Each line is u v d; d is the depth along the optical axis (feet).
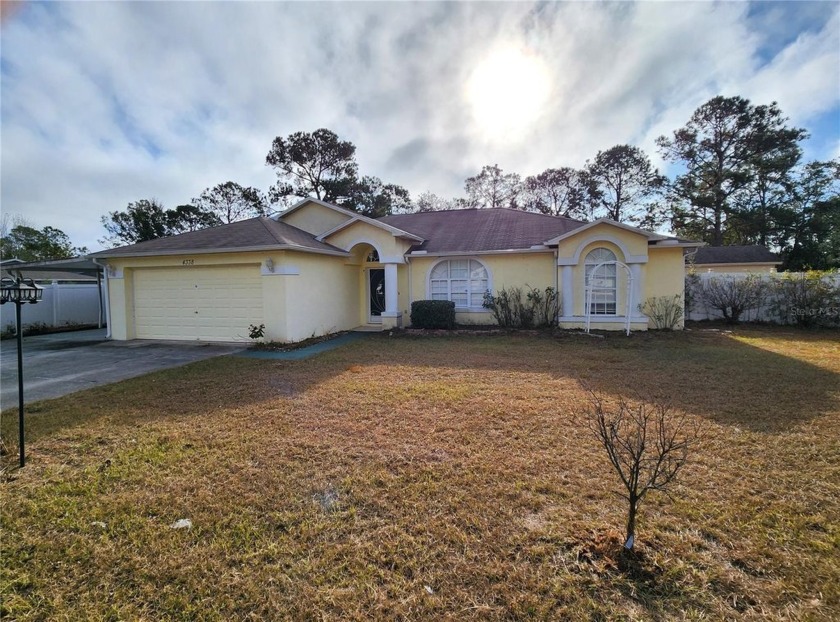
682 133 122.42
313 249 41.78
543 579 8.73
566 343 39.11
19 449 15.24
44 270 58.59
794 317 50.21
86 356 35.22
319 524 10.77
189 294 42.80
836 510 11.00
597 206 135.85
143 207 122.31
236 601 8.32
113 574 9.16
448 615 7.86
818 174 111.65
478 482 12.80
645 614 7.79
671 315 46.60
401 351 35.91
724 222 121.29
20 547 10.05
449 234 58.29
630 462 13.61
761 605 7.94
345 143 121.90
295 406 20.59
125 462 14.60
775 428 16.55
